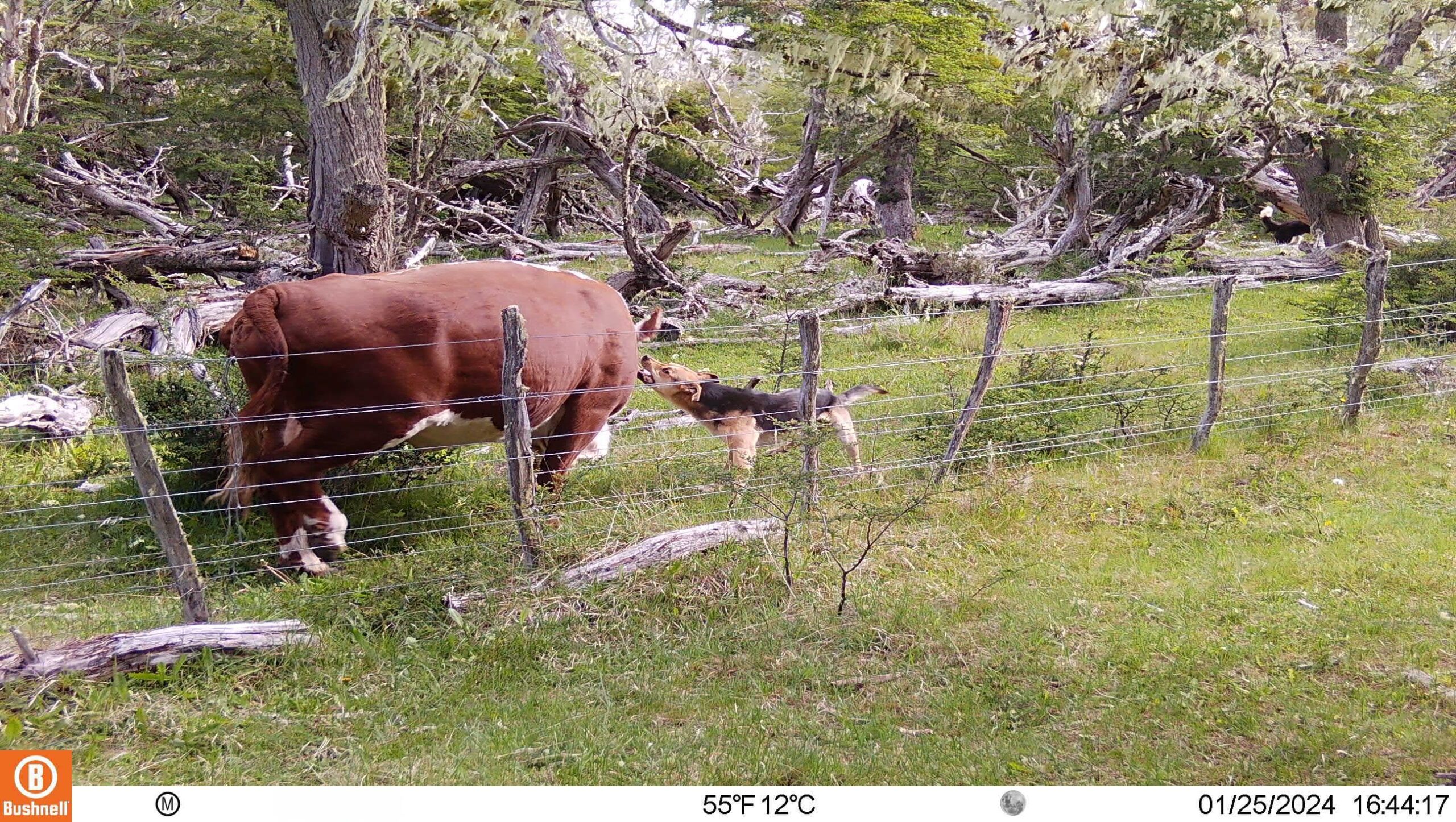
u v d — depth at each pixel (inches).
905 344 515.5
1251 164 786.8
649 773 188.4
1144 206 765.3
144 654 207.3
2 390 369.4
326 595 238.8
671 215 1123.9
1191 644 231.3
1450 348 472.4
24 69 675.4
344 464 265.3
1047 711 208.5
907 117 850.1
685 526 275.7
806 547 270.4
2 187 527.5
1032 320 579.2
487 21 494.3
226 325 263.1
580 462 335.3
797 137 1405.0
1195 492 318.3
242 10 893.8
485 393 273.4
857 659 228.1
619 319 309.0
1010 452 340.5
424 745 195.5
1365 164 739.4
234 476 255.3
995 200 1105.4
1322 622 240.4
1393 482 327.3
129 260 519.2
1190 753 194.7
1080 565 272.7
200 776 182.2
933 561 272.8
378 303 258.5
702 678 220.7
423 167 647.1
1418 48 856.9
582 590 241.9
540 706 208.4
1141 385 412.2
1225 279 350.3
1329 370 404.8
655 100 561.0
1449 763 188.9
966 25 791.7
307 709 203.2
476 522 287.0
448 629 229.3
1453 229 740.7
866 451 352.2
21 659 201.6
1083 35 791.1
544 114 848.9
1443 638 231.8
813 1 818.2
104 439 344.2
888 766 190.9
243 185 740.7
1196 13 717.9
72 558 264.1
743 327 507.5
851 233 967.6
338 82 422.6
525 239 786.2
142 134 782.5
